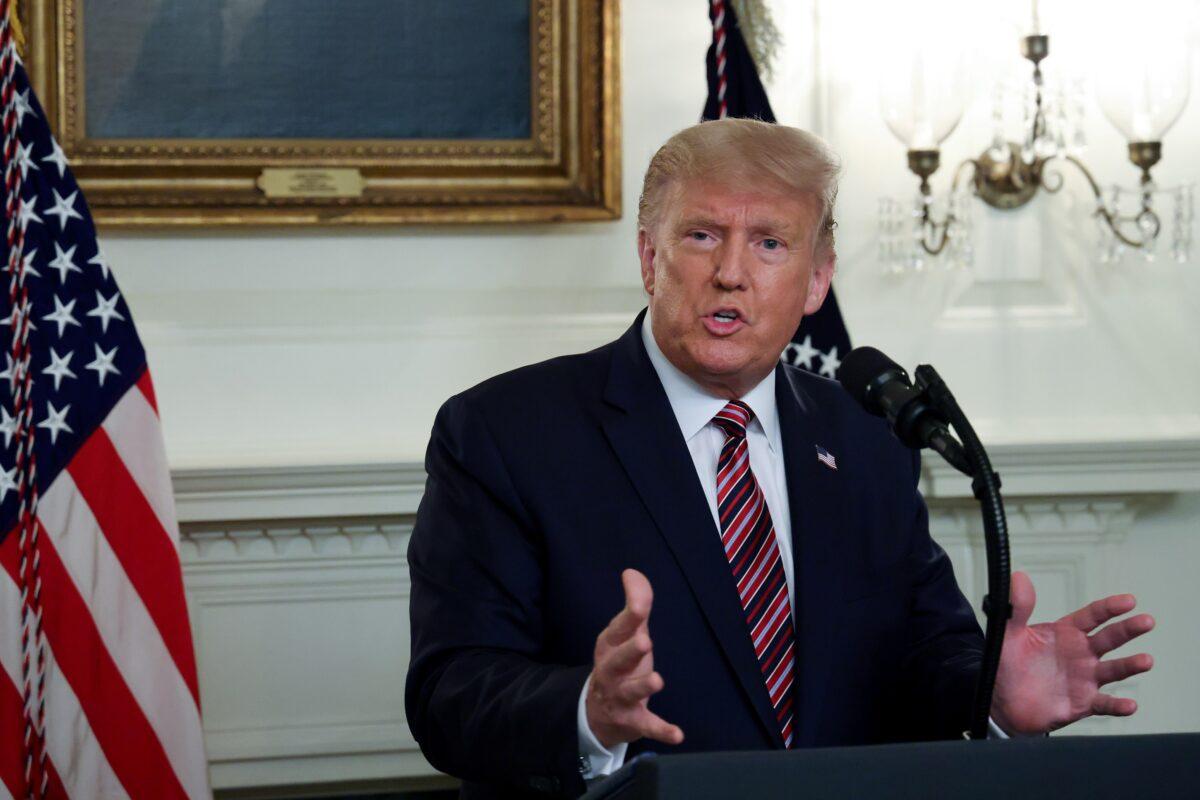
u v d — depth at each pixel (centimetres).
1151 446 302
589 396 179
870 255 318
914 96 300
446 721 157
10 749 242
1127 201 321
